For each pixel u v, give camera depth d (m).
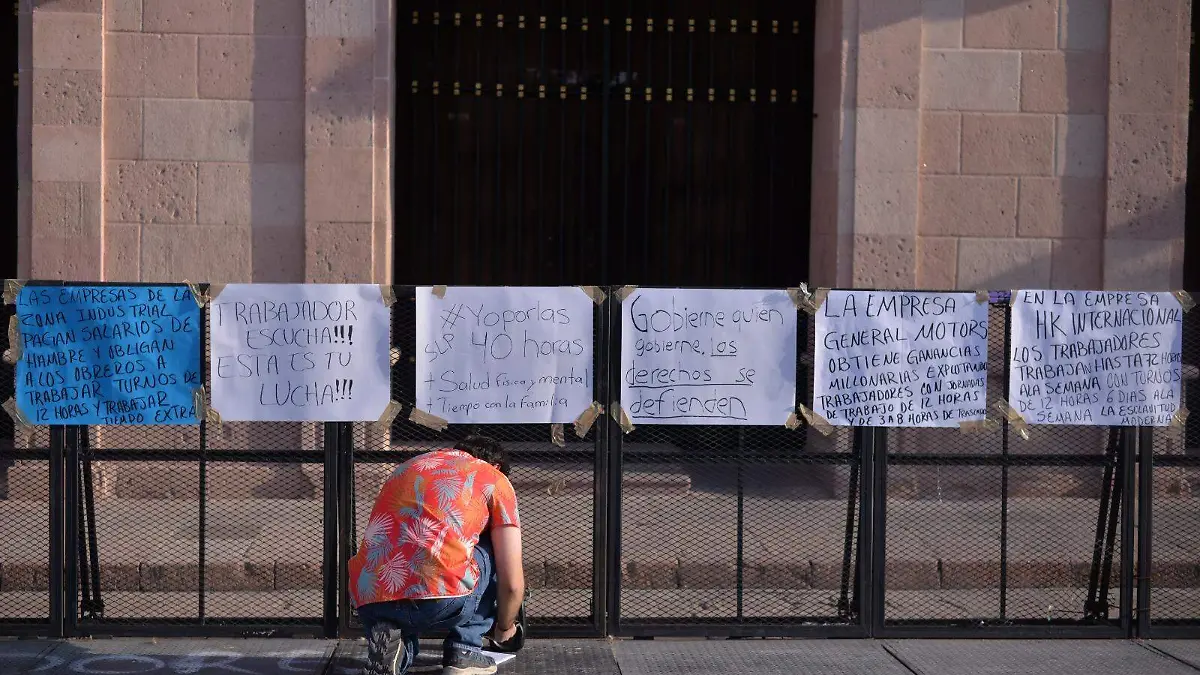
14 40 10.34
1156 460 6.37
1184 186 9.14
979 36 9.12
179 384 6.07
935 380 6.22
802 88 10.37
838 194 9.09
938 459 6.34
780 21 10.34
